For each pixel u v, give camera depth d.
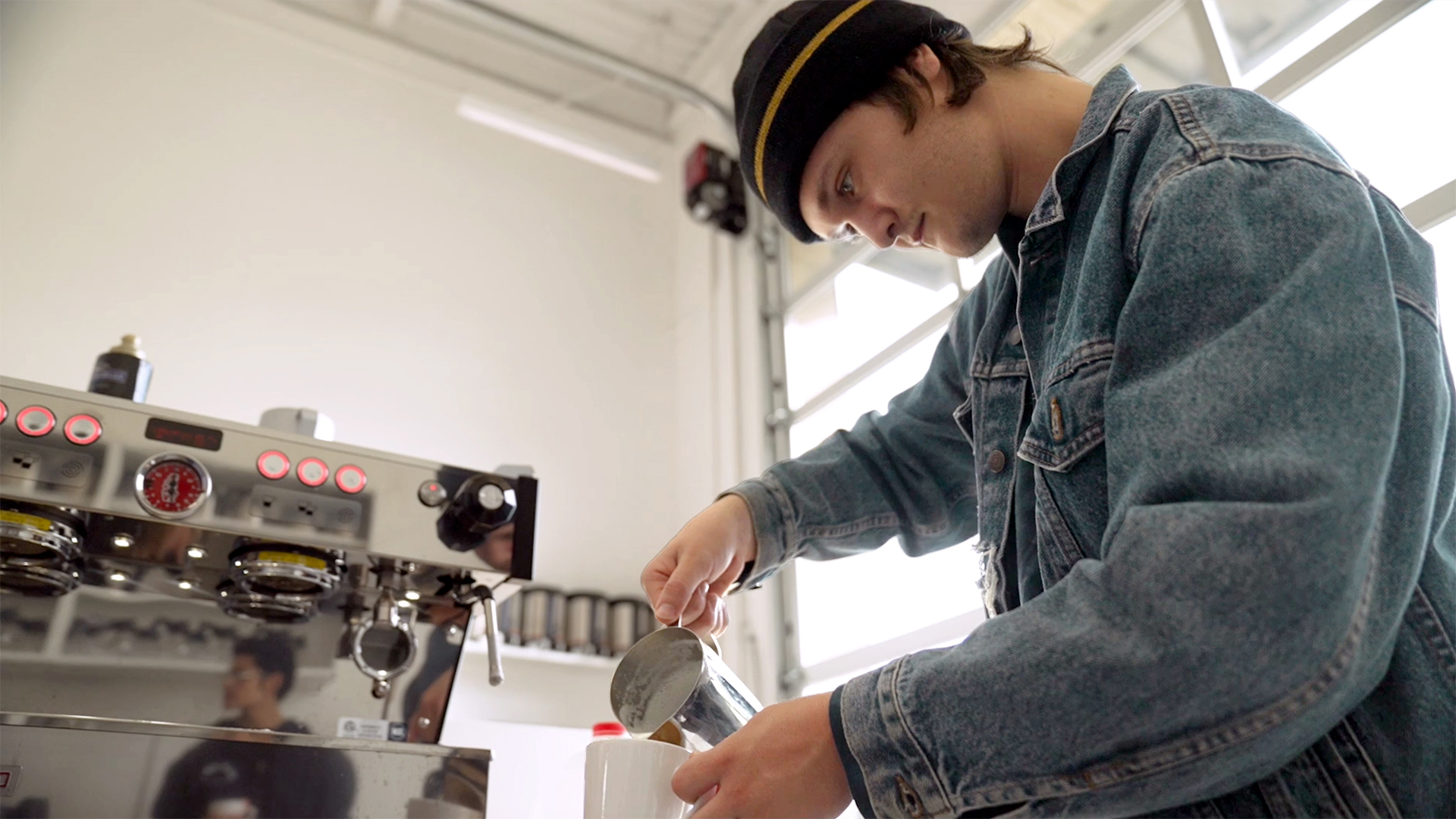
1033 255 0.95
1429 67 2.16
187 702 1.58
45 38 3.56
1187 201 0.74
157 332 3.32
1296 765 0.68
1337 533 0.58
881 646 3.25
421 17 4.43
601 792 0.84
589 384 4.12
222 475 1.48
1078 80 1.05
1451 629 0.71
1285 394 0.63
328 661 1.68
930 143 1.00
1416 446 0.71
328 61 4.14
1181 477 0.63
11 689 1.48
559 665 3.48
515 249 4.18
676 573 1.10
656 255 4.58
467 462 3.70
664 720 0.90
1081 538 0.81
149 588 1.60
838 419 3.71
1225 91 0.84
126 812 1.23
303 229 3.75
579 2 4.45
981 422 1.01
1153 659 0.59
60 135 3.45
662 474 4.14
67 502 1.38
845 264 3.87
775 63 1.04
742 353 4.13
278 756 1.34
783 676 3.61
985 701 0.64
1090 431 0.79
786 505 1.20
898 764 0.67
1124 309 0.74
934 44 1.03
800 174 1.07
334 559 1.58
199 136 3.71
